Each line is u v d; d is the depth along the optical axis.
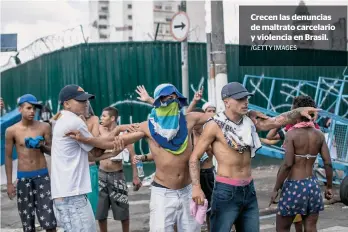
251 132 5.07
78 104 5.17
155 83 14.01
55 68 14.02
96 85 13.75
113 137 5.20
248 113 5.26
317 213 5.77
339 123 9.88
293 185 5.68
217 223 5.09
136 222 8.70
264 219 8.77
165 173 5.08
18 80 14.48
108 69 13.80
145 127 5.16
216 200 5.09
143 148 13.82
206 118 5.34
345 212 9.02
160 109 5.06
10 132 6.58
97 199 7.32
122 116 13.83
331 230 7.73
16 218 9.49
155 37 14.14
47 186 6.55
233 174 5.05
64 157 5.09
